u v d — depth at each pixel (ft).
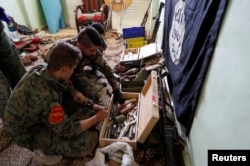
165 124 4.33
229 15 2.32
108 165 3.62
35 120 3.11
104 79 6.52
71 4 11.97
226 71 2.33
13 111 2.94
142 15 11.39
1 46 4.58
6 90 4.23
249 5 1.88
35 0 11.48
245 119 1.85
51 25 11.85
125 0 10.94
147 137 4.09
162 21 8.14
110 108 4.70
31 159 3.93
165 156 3.74
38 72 2.84
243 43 1.96
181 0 4.67
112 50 9.12
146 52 6.97
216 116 2.58
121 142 3.76
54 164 3.82
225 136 2.28
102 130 4.04
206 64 2.92
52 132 3.40
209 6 2.79
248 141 1.79
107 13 11.50
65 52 2.67
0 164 3.85
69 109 4.45
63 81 3.06
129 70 6.61
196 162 3.38
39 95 2.75
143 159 3.90
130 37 8.50
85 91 4.93
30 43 9.15
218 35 2.61
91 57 4.54
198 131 3.31
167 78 5.84
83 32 3.91
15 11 10.50
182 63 4.30
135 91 5.55
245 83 1.88
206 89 2.99
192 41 3.53
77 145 3.51
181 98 4.09
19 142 3.35
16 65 5.14
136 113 4.79
